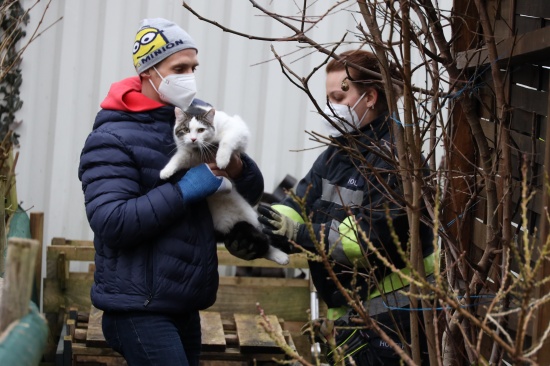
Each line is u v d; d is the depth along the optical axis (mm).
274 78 5762
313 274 3619
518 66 3164
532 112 2990
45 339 2377
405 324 3424
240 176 3838
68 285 5246
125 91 3533
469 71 3561
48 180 5773
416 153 2547
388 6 2658
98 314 4781
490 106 3408
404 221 3332
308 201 3779
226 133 3664
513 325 2908
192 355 3693
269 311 5332
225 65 5766
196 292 3438
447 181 3059
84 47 5734
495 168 2918
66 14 5684
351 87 3543
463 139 3520
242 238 3877
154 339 3348
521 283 1982
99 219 3309
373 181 3455
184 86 3551
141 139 3484
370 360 3449
